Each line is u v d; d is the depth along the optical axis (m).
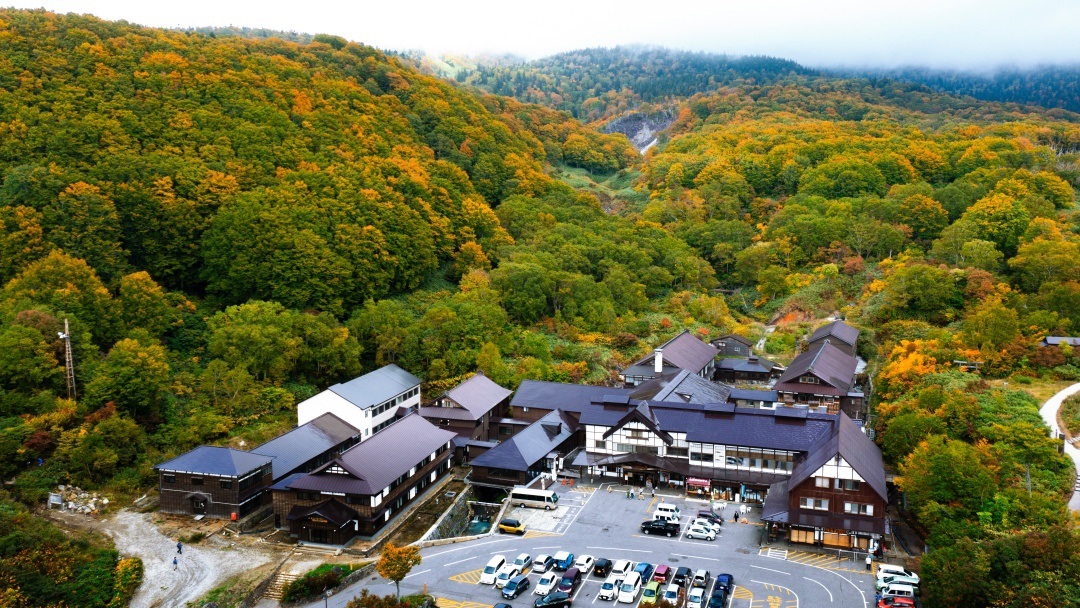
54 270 102.00
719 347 142.25
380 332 122.56
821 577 68.19
